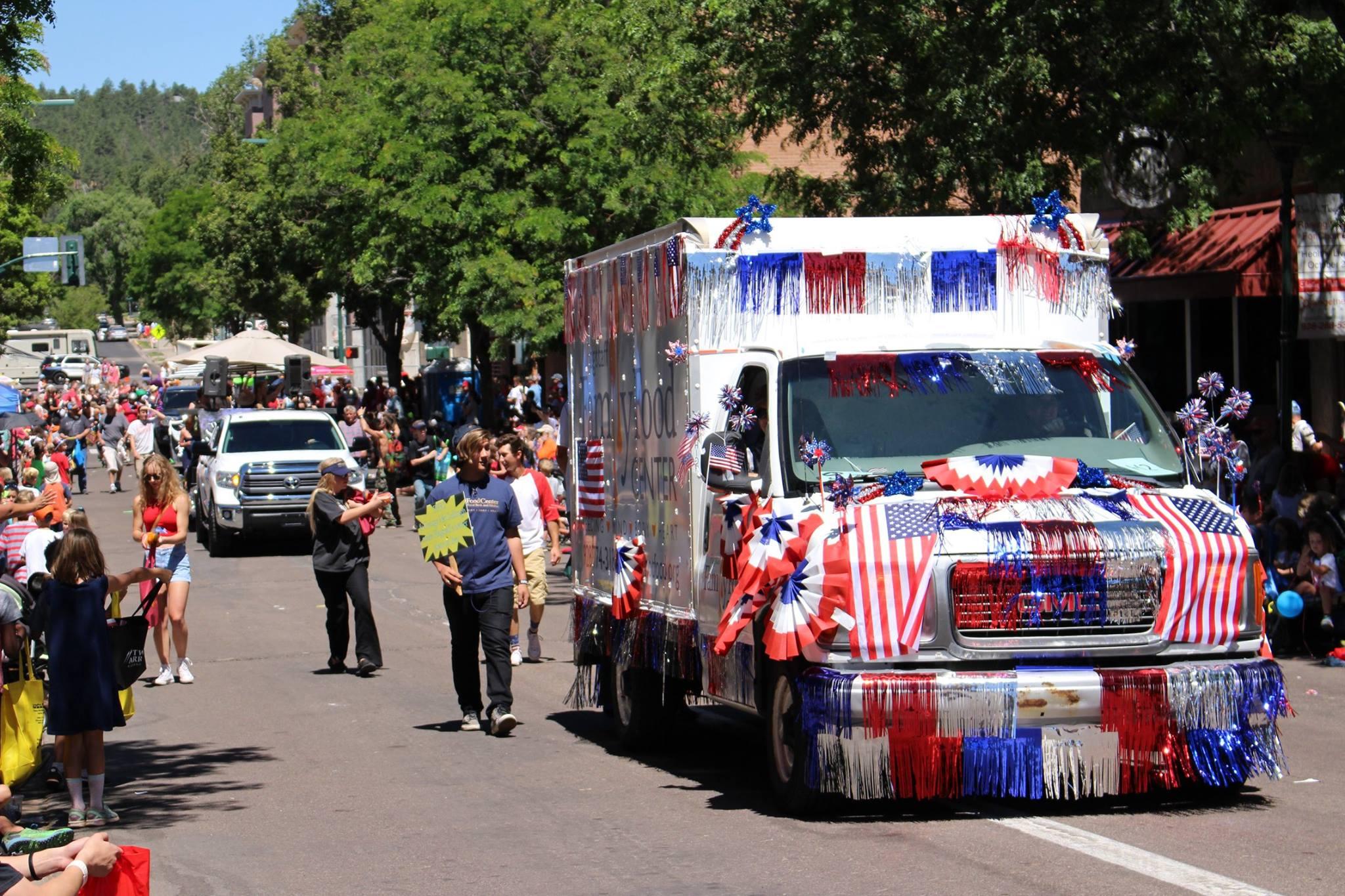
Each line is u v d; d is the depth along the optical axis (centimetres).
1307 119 2430
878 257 1370
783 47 2997
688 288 1346
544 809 1317
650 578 1496
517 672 2223
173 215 14450
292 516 4038
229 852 1202
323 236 5566
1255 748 1167
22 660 1375
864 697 1114
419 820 1293
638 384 1514
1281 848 1077
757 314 1357
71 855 759
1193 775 1155
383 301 6950
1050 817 1190
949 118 2675
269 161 6225
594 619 1645
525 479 2288
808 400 1279
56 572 1310
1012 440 1279
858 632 1135
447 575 1703
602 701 1683
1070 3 2612
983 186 2797
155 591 1418
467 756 1591
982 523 1151
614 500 1606
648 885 1043
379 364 12650
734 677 1311
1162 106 2506
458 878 1093
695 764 1516
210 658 2398
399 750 1638
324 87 6234
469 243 4050
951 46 2683
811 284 1360
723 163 4091
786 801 1218
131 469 7662
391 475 4728
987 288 1393
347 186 4544
